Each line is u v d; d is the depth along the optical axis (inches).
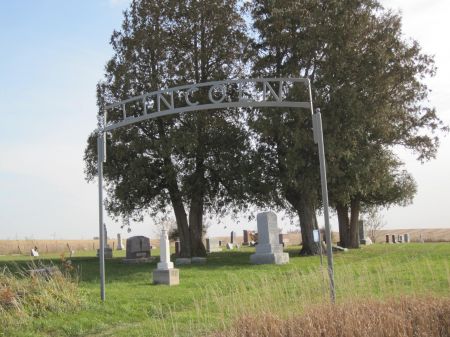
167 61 1294.3
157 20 1310.3
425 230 2864.2
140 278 828.0
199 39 1353.3
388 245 1620.3
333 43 1175.0
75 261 1307.8
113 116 1289.4
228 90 1301.7
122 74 1284.4
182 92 1254.9
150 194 1304.1
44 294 539.2
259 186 1267.2
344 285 469.7
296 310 387.9
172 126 1275.8
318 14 1173.1
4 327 475.5
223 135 1301.7
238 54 1353.3
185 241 1337.4
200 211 1381.6
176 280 753.0
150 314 538.9
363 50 1226.0
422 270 651.5
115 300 589.9
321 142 522.6
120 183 1286.9
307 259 1121.4
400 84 1290.6
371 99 1197.1
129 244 1232.2
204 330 428.8
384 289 452.8
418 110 1427.2
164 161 1275.8
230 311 457.7
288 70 1190.3
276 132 1167.6
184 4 1317.7
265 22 1241.4
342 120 1153.4
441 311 336.5
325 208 507.5
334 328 315.6
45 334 470.0
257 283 633.0
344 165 1202.6
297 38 1212.5
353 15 1188.5
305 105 588.4
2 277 561.3
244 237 2319.1
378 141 1290.6
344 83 1181.1
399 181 1669.5
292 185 1232.2
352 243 1549.0
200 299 594.2
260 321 347.6
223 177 1305.4
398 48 1230.3
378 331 308.7
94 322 502.0
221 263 1107.9
